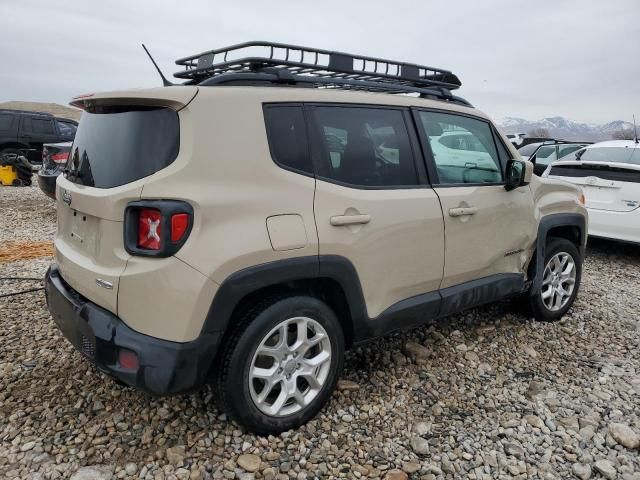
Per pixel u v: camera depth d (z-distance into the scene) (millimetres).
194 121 2303
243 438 2594
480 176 3598
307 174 2623
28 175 12523
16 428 2652
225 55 3006
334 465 2457
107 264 2354
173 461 2426
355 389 3115
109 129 2520
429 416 2896
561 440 2713
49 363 3330
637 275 6125
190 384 2289
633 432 2715
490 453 2590
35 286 4895
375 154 2949
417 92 3414
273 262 2418
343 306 2822
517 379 3346
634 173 6410
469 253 3402
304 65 2811
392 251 2918
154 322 2240
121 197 2277
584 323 4359
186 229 2215
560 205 4266
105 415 2779
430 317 3270
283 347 2566
